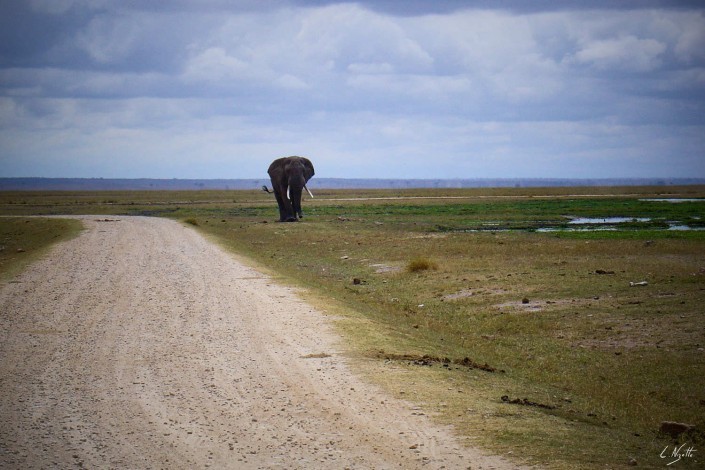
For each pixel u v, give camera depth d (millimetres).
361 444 15023
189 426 16203
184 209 134500
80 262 48375
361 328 27391
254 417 16812
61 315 29703
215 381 19875
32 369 21156
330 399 18188
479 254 50875
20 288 37094
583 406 19844
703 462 15250
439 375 20953
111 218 98062
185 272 43219
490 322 31094
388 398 18281
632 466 14250
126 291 36000
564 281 38438
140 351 23422
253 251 59469
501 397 19047
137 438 15430
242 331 26531
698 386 21906
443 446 14883
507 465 13867
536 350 26766
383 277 44250
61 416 16859
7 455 14383
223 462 14109
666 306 31516
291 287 37812
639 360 24734
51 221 88000
